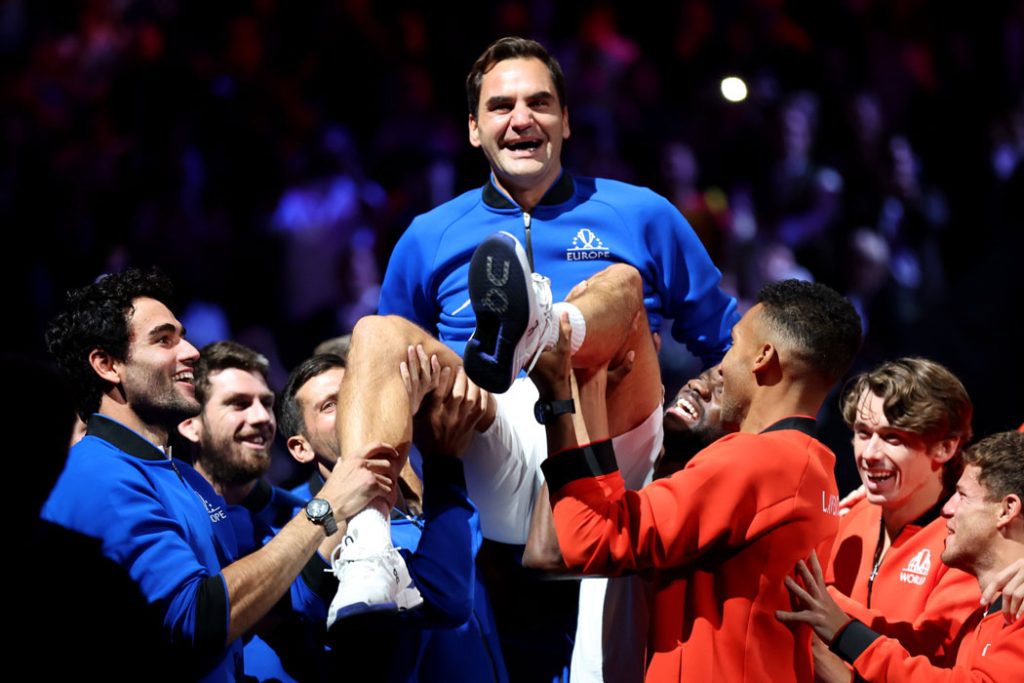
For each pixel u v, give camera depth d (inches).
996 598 253.8
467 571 255.9
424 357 250.8
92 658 238.2
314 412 318.0
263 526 336.8
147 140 788.6
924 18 880.3
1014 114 816.9
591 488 233.9
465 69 862.5
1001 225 719.7
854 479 488.7
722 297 319.6
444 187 754.8
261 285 724.7
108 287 271.4
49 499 249.9
